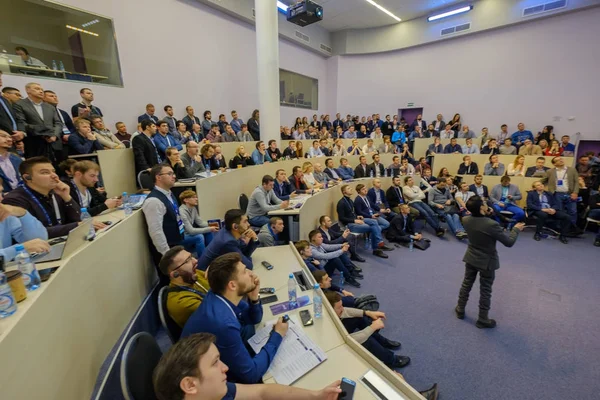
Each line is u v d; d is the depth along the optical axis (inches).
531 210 197.3
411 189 221.1
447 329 101.7
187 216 117.0
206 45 261.7
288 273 91.2
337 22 378.6
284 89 371.2
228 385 44.0
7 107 107.1
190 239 114.3
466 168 261.3
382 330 101.6
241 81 297.3
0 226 55.8
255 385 45.6
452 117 367.2
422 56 378.6
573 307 113.4
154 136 175.2
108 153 136.1
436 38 357.1
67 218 76.7
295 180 203.9
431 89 377.7
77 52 183.5
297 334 61.4
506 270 145.9
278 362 54.0
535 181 206.8
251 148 256.1
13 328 34.2
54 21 171.8
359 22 378.6
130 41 209.2
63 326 47.4
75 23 180.9
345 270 133.3
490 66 332.5
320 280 92.4
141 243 92.6
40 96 121.6
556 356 88.3
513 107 323.3
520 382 79.3
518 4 301.0
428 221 202.7
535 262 155.0
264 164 201.0
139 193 129.6
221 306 53.7
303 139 333.4
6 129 105.1
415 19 368.8
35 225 62.7
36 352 38.8
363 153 303.7
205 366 34.9
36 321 39.6
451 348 92.4
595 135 279.7
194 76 254.8
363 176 253.3
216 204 150.1
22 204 67.3
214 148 198.7
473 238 98.5
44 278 46.3
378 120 391.9
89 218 75.5
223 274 54.5
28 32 161.8
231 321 51.7
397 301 120.1
